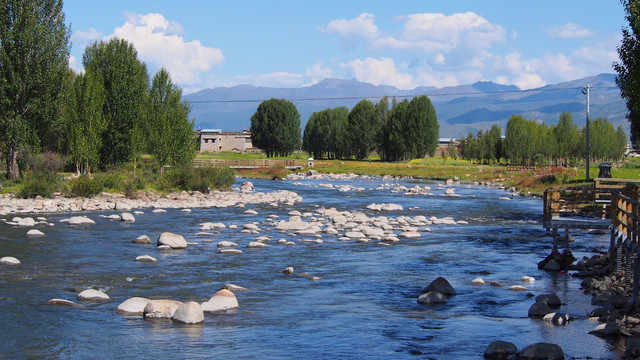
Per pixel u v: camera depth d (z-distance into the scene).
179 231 27.97
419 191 60.59
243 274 18.42
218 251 22.48
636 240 14.28
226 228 29.58
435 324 12.91
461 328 12.59
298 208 41.59
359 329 12.44
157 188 48.06
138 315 13.35
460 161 123.50
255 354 10.65
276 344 11.29
